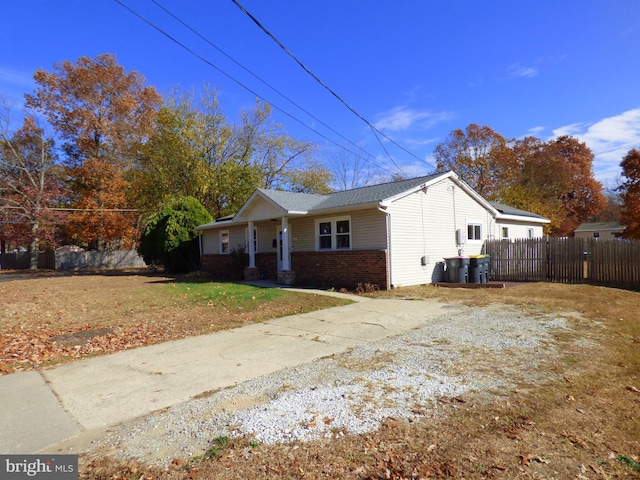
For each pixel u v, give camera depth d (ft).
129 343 21.94
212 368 17.12
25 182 106.73
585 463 8.94
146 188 98.37
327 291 40.81
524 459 9.12
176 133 93.50
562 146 130.93
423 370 15.67
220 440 10.52
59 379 16.14
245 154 100.32
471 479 8.42
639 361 16.28
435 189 47.55
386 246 41.04
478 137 118.01
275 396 13.53
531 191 111.55
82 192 107.14
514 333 21.34
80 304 35.42
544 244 45.80
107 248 123.95
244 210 54.29
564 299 32.27
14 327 26.13
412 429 10.77
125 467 9.40
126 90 106.01
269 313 29.68
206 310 31.30
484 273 44.73
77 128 102.12
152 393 14.38
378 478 8.59
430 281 45.80
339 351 19.06
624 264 39.83
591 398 12.57
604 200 136.05
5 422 12.10
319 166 112.06
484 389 13.48
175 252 72.49
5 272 95.04
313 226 49.73
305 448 9.94
